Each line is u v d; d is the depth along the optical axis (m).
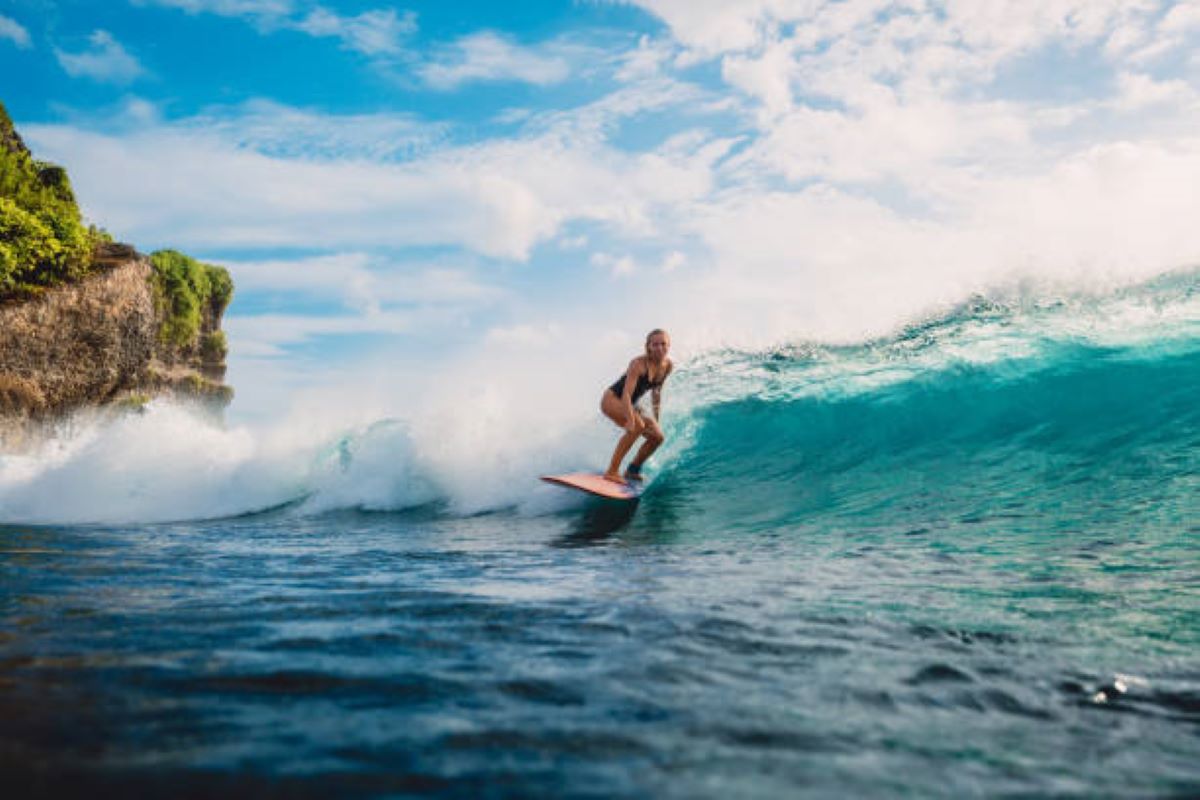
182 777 1.39
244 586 3.50
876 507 5.82
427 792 1.35
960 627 2.68
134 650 2.30
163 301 32.00
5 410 19.72
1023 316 8.32
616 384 6.88
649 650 2.36
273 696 1.88
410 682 2.01
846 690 2.00
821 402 7.98
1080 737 1.70
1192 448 6.01
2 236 19.88
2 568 3.98
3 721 1.67
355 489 8.12
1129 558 3.89
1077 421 6.82
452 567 4.16
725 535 5.37
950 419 7.27
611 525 6.08
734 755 1.55
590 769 1.47
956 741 1.67
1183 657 2.32
